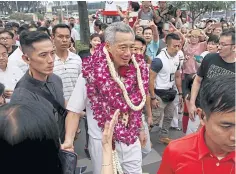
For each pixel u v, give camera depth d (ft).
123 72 8.29
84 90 8.25
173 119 17.19
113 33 7.85
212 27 29.68
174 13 29.71
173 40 13.93
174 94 14.62
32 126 3.50
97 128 8.36
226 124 3.88
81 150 14.80
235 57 10.80
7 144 3.41
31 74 8.61
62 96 9.29
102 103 7.97
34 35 8.39
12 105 3.76
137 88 8.43
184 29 29.86
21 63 12.59
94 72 7.92
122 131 8.06
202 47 20.01
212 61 11.07
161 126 16.14
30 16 85.97
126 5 35.63
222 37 10.65
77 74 12.67
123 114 8.17
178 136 16.62
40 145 3.52
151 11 25.55
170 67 14.24
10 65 12.28
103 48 8.19
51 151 3.62
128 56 7.95
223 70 10.79
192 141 4.68
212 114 3.95
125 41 7.79
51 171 3.60
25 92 8.01
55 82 9.14
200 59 18.88
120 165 8.44
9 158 3.41
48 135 3.60
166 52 14.24
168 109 15.25
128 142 8.16
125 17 25.79
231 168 4.48
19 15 85.66
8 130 3.43
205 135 4.50
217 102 3.84
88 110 8.52
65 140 8.07
